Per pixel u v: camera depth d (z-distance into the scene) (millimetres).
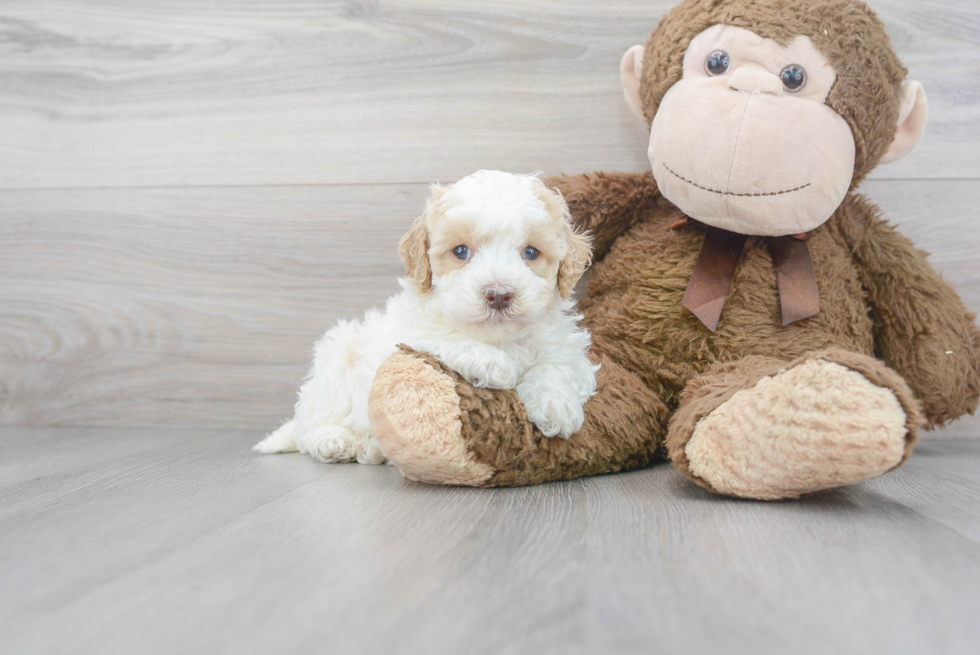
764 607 654
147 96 1861
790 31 1274
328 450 1399
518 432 1147
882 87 1301
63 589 712
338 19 1797
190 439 1732
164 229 1863
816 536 873
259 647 580
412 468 1148
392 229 1798
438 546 839
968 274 1677
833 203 1291
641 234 1532
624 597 679
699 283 1385
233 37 1830
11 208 1911
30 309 1913
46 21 1885
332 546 841
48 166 1896
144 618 640
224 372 1856
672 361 1396
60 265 1900
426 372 1124
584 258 1277
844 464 974
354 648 577
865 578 726
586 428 1238
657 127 1355
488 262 1123
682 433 1096
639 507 1026
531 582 718
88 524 950
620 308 1450
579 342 1297
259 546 845
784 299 1357
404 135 1786
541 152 1755
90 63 1876
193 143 1850
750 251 1413
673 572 745
